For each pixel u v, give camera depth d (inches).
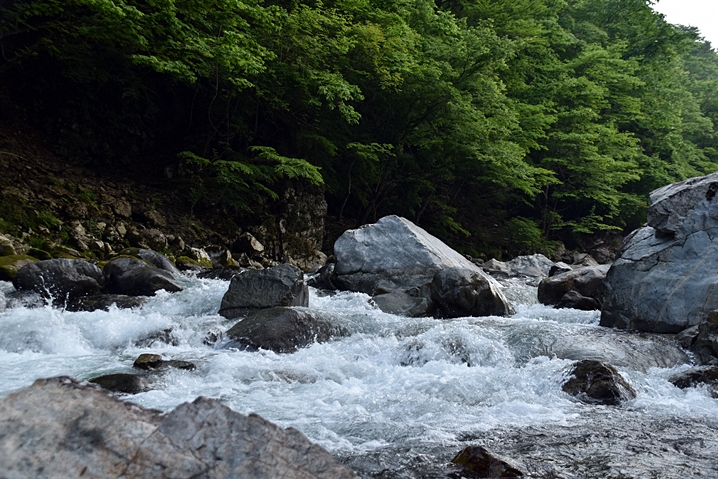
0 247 422.9
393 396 207.3
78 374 221.9
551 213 1158.3
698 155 1514.5
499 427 178.1
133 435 73.5
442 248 483.2
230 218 710.5
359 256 450.6
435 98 813.9
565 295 405.1
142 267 398.0
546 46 1214.9
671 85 1536.7
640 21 1469.0
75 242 524.7
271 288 339.9
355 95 726.5
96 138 681.0
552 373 230.2
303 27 705.6
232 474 72.4
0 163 560.7
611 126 1202.0
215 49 601.3
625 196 1205.7
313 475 73.8
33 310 304.5
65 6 617.6
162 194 679.1
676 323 305.9
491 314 372.5
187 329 290.8
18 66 655.1
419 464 143.2
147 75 748.6
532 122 995.9
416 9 873.5
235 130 765.3
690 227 323.3
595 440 166.7
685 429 180.2
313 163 817.5
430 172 930.1
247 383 219.3
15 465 66.8
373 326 307.0
